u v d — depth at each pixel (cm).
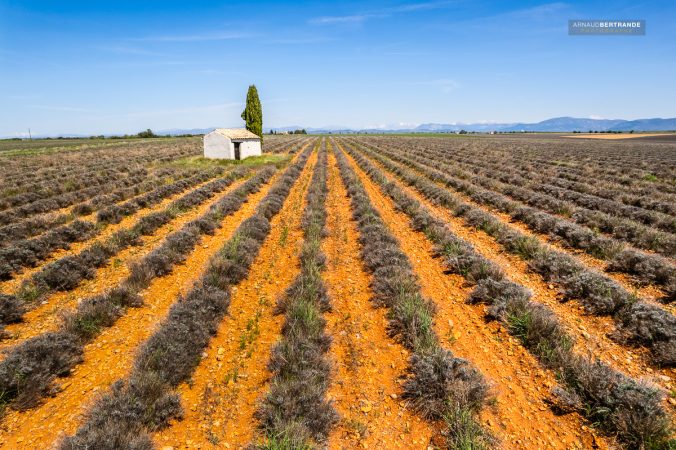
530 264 1024
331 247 1256
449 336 703
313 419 482
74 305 835
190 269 1059
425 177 2825
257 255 1174
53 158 4662
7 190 2138
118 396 513
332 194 2241
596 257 1084
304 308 744
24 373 551
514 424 489
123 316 786
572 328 712
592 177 2648
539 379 575
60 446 424
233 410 523
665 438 441
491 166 3378
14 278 980
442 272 1027
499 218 1619
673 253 1062
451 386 516
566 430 477
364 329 738
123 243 1235
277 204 1792
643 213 1446
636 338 654
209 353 658
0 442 465
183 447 458
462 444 439
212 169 3188
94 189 2194
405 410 523
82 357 639
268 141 9094
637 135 15638
